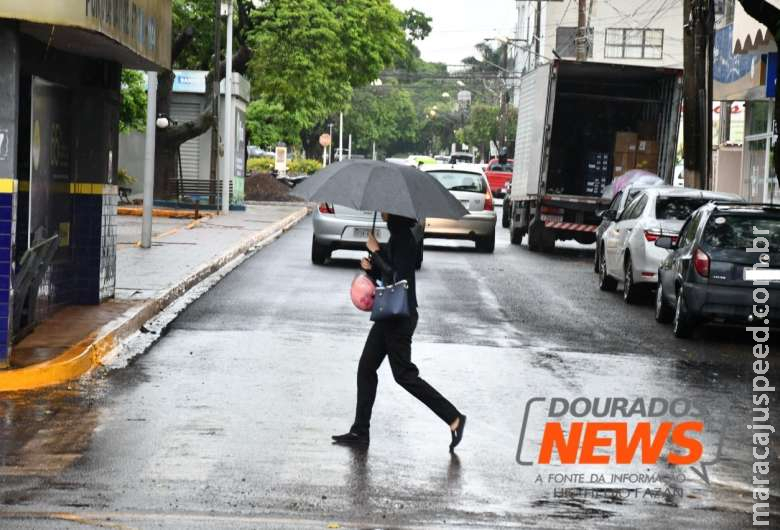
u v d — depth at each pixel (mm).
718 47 41875
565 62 36531
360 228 30031
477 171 37906
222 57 58625
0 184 14023
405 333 11562
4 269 14125
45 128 17625
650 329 21266
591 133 39781
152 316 20188
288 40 57844
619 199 30719
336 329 19469
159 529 8789
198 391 14133
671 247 21797
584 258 37312
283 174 79688
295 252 34375
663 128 37625
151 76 31000
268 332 18922
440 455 11445
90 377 14836
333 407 13469
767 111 42188
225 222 44531
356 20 62125
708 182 35094
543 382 15500
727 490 10570
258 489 9992
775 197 40938
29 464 10602
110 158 20062
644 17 91438
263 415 12914
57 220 18578
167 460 10859
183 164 59000
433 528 9094
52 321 17828
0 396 13547
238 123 55625
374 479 10461
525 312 22906
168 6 19922
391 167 11656
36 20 13438
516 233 42406
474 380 15445
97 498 9570
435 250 37844
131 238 35000
